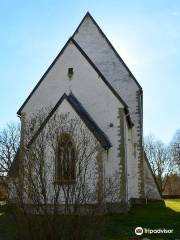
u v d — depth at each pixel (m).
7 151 24.06
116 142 27.77
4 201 14.39
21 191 13.39
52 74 29.50
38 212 13.07
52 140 18.78
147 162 39.28
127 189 28.33
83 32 35.69
